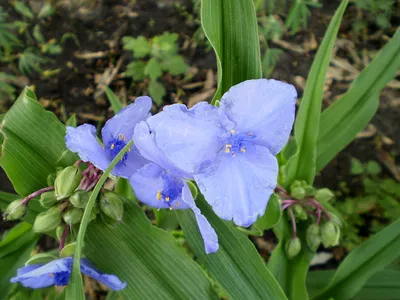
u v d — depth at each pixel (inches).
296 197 5.7
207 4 4.6
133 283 4.9
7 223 9.2
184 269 4.9
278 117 4.2
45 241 9.1
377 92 6.7
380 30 11.2
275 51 10.8
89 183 4.8
